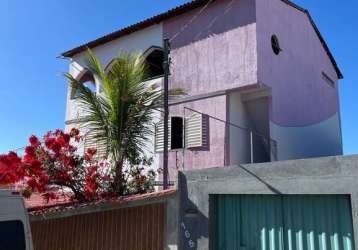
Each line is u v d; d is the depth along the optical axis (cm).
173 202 762
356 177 571
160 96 912
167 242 747
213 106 1130
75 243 846
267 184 665
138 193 882
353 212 567
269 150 1136
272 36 1207
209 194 733
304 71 1384
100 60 1430
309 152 1324
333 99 1631
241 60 1111
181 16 1262
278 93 1178
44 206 831
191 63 1206
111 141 877
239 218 710
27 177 799
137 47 1342
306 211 638
